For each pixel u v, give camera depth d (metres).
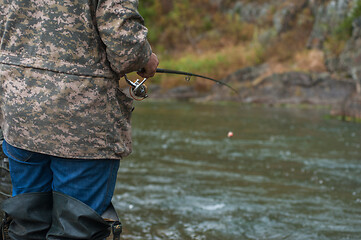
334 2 17.39
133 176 4.39
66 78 1.55
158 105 14.18
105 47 1.61
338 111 11.27
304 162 5.34
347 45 14.64
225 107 13.79
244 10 24.27
